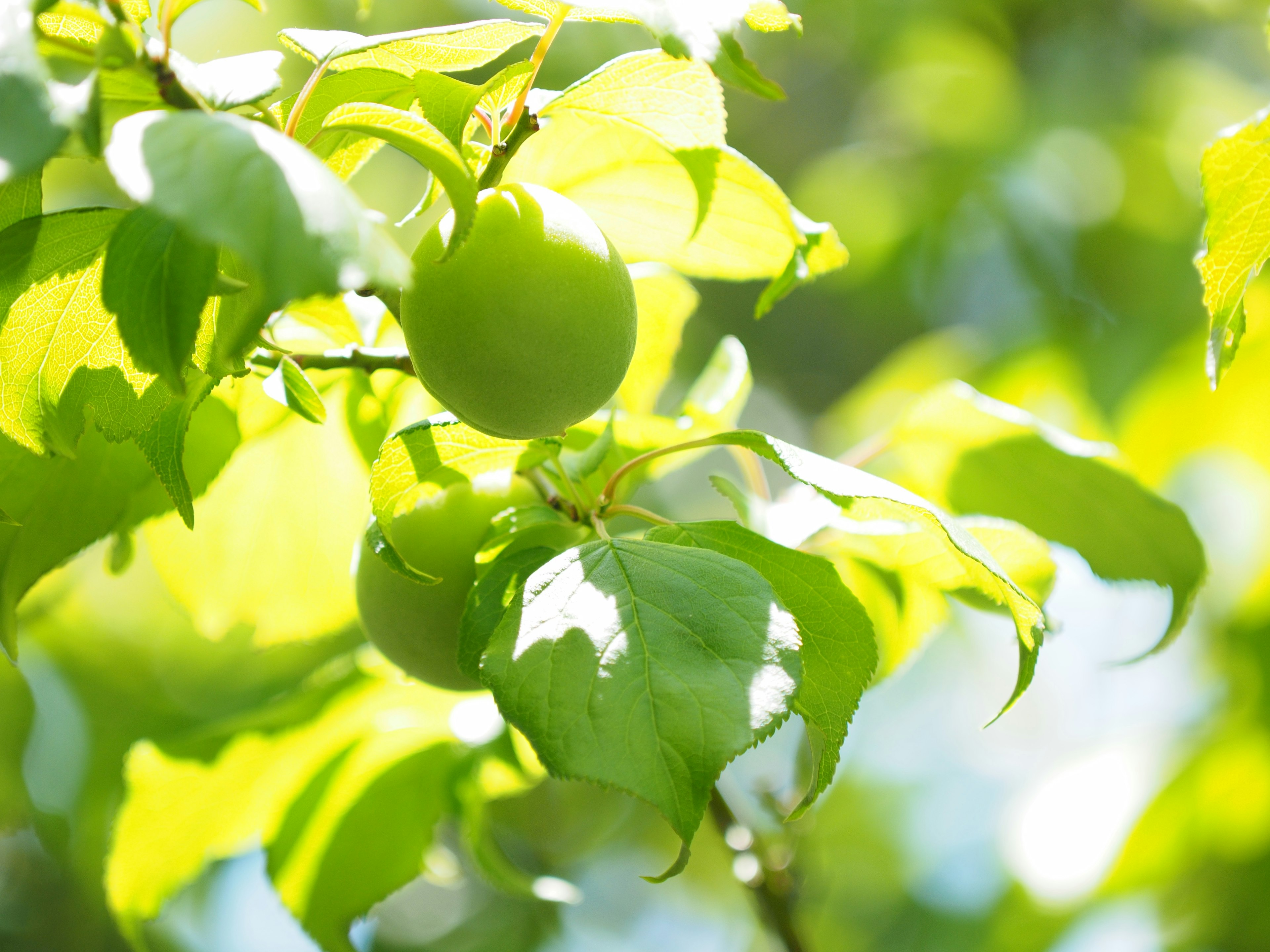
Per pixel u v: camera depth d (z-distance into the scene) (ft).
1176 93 4.69
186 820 2.48
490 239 2.01
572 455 2.16
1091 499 2.41
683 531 2.09
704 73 2.08
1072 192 4.63
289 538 2.43
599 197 2.20
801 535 2.23
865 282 5.24
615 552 2.02
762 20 2.00
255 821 2.53
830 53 5.67
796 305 5.90
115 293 1.96
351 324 2.24
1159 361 3.78
